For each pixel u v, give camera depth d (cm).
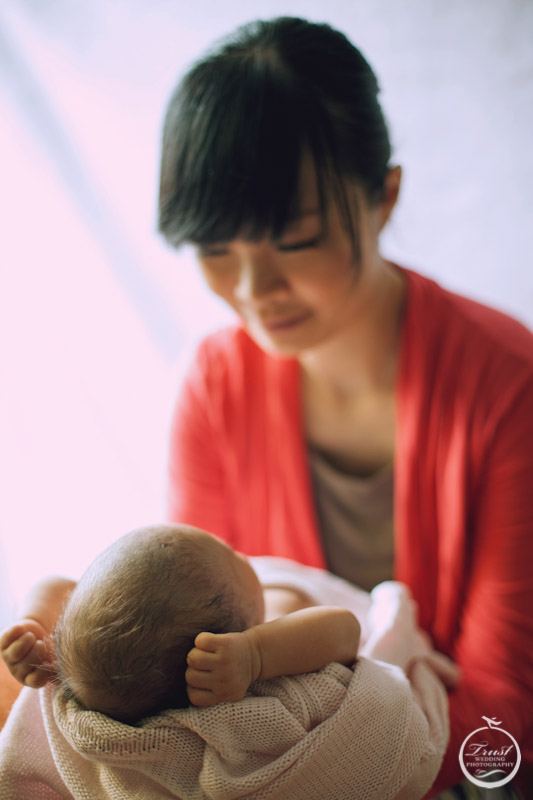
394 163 86
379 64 193
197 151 71
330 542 112
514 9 176
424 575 101
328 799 59
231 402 108
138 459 214
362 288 85
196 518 113
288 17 77
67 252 239
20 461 218
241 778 56
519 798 80
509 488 90
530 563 90
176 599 60
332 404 105
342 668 64
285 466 106
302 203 72
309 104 71
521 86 183
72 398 230
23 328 240
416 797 64
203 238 75
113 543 66
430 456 95
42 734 63
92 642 58
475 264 200
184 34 212
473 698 85
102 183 233
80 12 215
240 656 58
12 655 61
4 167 236
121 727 55
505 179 191
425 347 94
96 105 227
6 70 226
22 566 191
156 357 233
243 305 83
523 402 89
